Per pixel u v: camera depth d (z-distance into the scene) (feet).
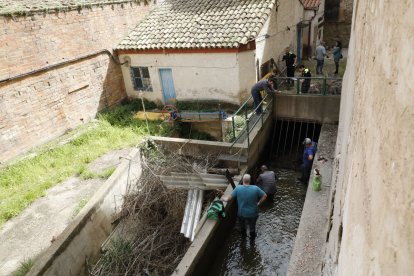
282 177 33.35
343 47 67.62
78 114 39.40
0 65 30.37
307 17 56.90
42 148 34.04
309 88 37.73
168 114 40.22
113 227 26.08
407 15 3.89
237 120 36.76
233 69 38.55
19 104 32.37
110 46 42.86
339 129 27.68
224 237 25.44
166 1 49.14
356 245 6.29
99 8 40.27
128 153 31.91
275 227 26.68
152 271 22.08
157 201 26.68
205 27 40.52
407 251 3.54
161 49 40.93
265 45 42.01
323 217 21.85
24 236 23.27
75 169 30.17
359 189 6.84
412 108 3.57
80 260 22.18
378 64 5.86
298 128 37.99
